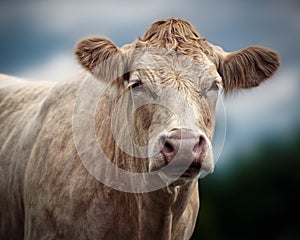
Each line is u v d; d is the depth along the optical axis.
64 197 7.74
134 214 7.40
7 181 8.88
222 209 21.80
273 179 22.34
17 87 10.04
